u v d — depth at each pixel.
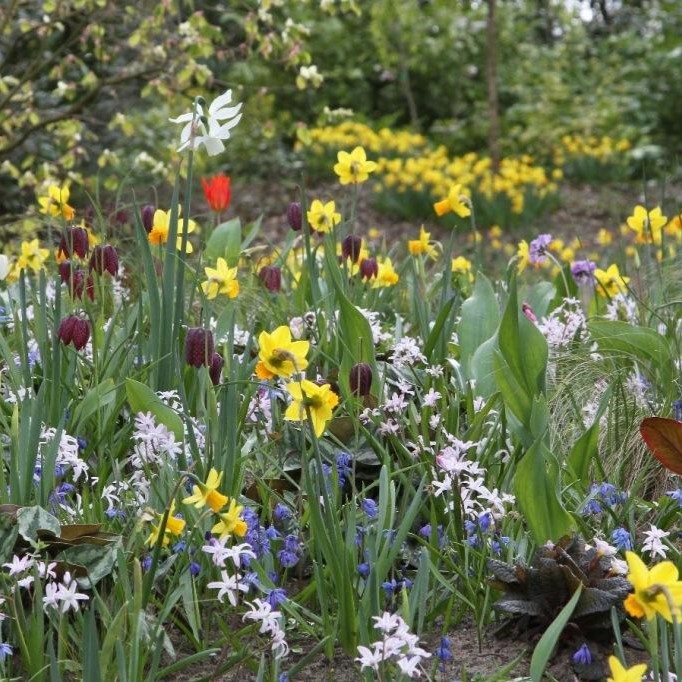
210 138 2.54
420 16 15.09
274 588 2.06
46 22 6.05
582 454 2.56
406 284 4.27
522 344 2.50
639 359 3.25
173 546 2.18
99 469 2.52
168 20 6.76
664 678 1.71
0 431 2.64
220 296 3.81
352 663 2.05
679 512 2.52
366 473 2.66
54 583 1.98
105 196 8.22
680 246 4.48
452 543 2.28
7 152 6.25
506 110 15.40
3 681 1.80
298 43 5.87
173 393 2.68
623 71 15.70
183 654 2.07
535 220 10.75
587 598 2.02
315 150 12.87
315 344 3.26
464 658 2.07
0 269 2.43
